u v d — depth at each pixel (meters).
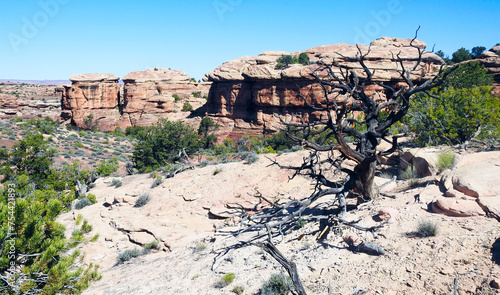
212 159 44.50
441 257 7.68
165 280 11.98
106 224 20.47
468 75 44.47
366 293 7.32
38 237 7.78
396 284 7.32
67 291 8.33
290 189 19.14
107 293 12.11
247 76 83.81
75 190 31.69
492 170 10.22
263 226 10.96
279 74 75.88
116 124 112.19
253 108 88.38
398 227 9.68
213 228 17.47
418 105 19.97
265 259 11.08
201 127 88.62
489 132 16.97
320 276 8.81
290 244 11.51
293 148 26.70
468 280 6.64
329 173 19.59
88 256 16.89
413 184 12.84
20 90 199.00
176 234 17.52
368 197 12.23
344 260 9.20
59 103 165.25
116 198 23.77
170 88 121.69
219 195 20.56
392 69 59.50
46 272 7.75
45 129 74.12
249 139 74.50
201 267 12.15
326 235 10.93
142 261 15.45
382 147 20.05
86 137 77.56
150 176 31.05
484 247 7.49
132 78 114.62
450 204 9.38
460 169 11.09
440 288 6.71
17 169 45.00
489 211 8.61
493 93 49.06
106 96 117.75
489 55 58.44
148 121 109.50
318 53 89.38
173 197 22.00
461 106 18.25
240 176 22.42
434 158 13.72
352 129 11.70
